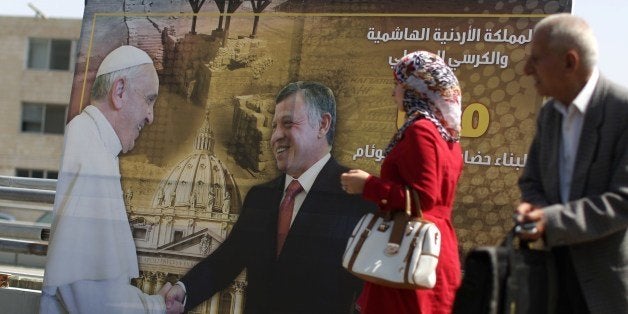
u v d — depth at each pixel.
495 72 5.20
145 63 5.99
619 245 3.79
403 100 4.39
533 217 3.73
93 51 6.14
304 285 5.50
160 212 5.88
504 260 3.79
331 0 5.57
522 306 3.76
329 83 5.54
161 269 5.85
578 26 3.85
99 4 6.15
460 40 5.29
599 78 3.93
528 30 5.15
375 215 4.27
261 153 5.67
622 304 3.76
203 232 5.77
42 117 45.97
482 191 5.19
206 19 5.86
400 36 5.41
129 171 5.98
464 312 3.86
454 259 4.30
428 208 4.15
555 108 4.03
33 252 6.96
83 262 6.02
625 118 3.80
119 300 5.91
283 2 5.67
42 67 46.09
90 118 6.10
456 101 4.32
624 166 3.76
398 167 4.21
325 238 5.48
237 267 5.66
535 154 4.19
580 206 3.73
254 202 5.66
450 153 4.29
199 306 5.73
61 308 6.05
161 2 5.98
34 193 7.03
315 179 5.54
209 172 5.79
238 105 5.75
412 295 4.20
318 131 5.55
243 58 5.75
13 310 6.59
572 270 3.91
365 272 4.12
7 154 45.81
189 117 5.86
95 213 6.02
